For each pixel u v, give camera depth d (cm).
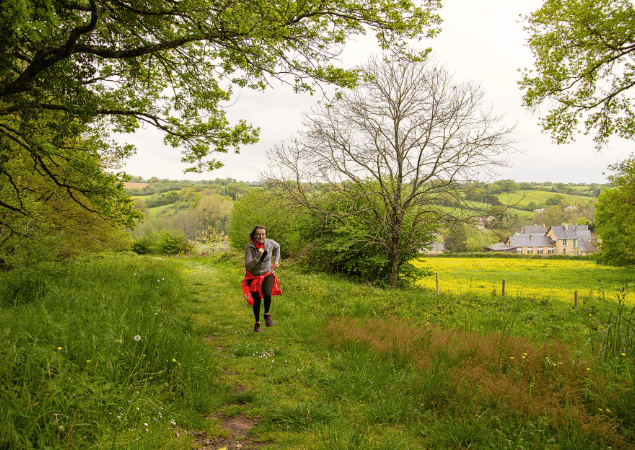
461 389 380
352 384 402
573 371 413
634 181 2630
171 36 634
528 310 1118
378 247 1792
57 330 352
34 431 220
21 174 1081
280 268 1880
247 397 362
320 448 267
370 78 681
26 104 507
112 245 2388
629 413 332
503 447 287
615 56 927
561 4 942
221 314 763
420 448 288
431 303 1070
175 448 248
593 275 4109
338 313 825
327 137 1566
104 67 722
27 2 288
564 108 1053
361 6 566
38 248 770
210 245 4428
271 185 1664
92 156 1033
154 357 365
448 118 1483
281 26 537
